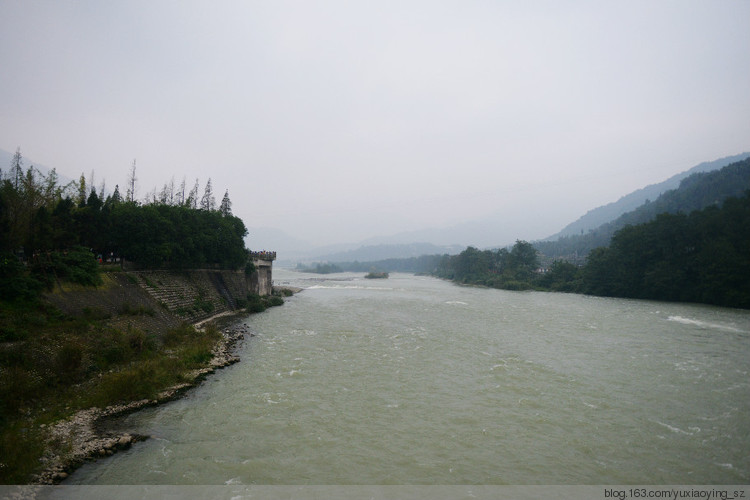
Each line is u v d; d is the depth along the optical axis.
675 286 78.44
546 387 26.48
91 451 16.69
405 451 18.20
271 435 19.38
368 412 22.36
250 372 28.70
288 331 44.31
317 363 31.44
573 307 68.69
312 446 18.45
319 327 47.03
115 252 46.41
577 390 25.89
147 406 21.75
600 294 95.38
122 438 17.91
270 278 86.25
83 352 24.20
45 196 41.81
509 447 18.67
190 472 15.91
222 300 57.69
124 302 34.88
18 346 21.70
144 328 32.53
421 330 45.69
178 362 27.67
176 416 20.88
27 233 33.38
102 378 23.44
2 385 18.86
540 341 39.75
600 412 22.52
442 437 19.58
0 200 32.12
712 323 50.16
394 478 16.02
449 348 36.84
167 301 42.94
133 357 27.22
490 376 28.70
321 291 110.19
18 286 25.84
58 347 23.58
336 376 28.38
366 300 81.50
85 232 40.41
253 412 21.88
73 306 29.12
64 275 31.11
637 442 19.14
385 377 28.34
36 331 23.98
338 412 22.27
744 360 32.31
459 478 16.09
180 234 51.84
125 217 44.88
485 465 17.11
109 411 20.58
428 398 24.53
